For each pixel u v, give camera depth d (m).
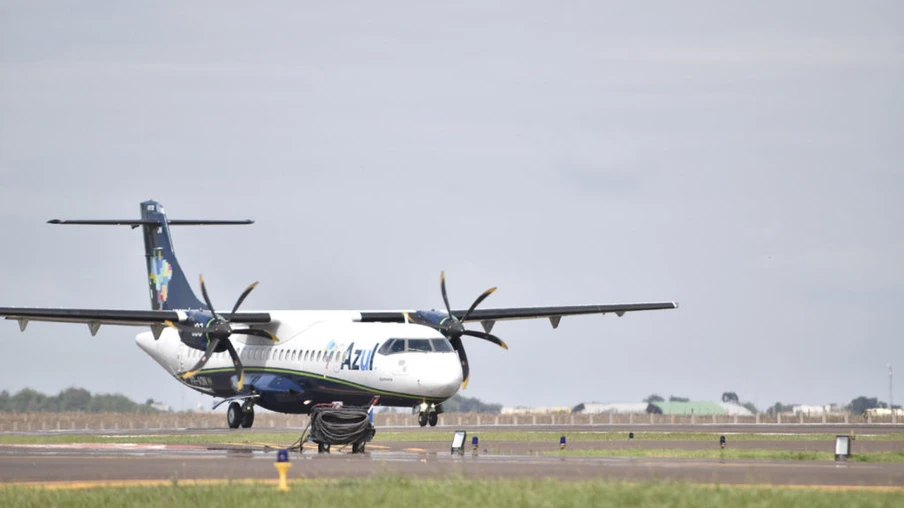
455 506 76.44
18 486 87.94
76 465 106.19
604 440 169.88
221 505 78.06
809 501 75.81
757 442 161.88
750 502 75.44
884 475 94.44
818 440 169.12
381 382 182.75
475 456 123.94
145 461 111.69
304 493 81.56
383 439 170.88
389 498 79.25
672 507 74.56
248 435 184.12
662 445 153.12
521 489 81.25
